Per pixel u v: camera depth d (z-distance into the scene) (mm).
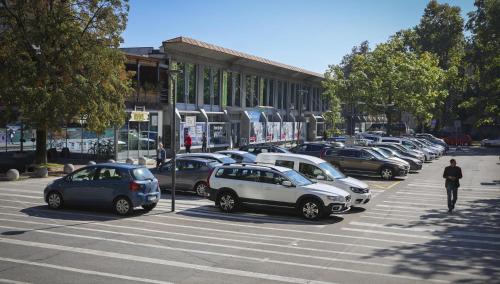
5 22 27391
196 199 19859
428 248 12195
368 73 50938
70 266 9930
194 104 44156
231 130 49031
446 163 40500
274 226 14812
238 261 10586
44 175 26062
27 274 9328
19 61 26438
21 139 33250
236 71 50688
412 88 49062
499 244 12773
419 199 20969
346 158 28703
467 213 17609
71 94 26750
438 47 78562
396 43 51062
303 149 31688
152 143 38438
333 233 13914
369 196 18469
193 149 41875
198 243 12266
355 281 9289
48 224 14148
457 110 76875
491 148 62750
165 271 9711
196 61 43594
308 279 9359
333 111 58562
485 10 54094
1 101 27078
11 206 17047
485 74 43438
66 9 27422
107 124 29125
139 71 38719
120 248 11531
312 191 15883
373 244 12570
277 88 60375
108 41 28500
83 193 16203
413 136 56250
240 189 16750
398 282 9281
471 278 9609
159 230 13773
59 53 27141
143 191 16109
